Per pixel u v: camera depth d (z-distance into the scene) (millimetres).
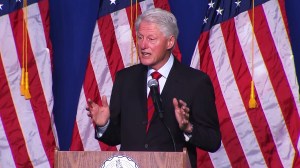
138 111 17500
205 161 26500
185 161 14516
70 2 27906
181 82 17641
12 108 26844
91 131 26906
